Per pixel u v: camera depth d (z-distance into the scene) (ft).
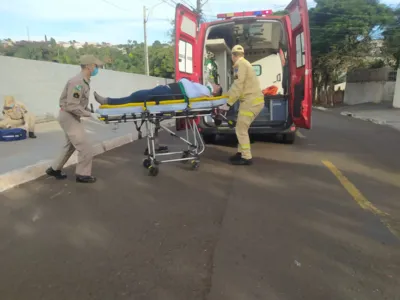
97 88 50.37
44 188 16.66
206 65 29.27
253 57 34.76
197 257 10.06
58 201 14.85
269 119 27.04
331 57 87.92
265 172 18.90
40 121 39.47
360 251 10.27
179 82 18.34
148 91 17.97
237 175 18.37
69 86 16.25
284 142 28.09
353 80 96.78
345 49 85.61
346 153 23.95
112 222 12.59
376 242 10.82
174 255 10.19
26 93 37.63
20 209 13.99
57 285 8.84
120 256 10.19
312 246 10.59
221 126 26.08
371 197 14.78
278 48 33.37
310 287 8.58
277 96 26.63
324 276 9.04
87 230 11.96
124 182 17.46
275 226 12.00
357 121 49.85
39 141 27.12
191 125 24.30
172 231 11.76
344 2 83.71
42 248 10.75
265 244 10.75
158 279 9.01
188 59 27.45
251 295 8.29
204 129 26.35
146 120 18.12
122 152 25.52
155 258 10.05
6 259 10.13
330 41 86.84
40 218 13.06
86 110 16.93
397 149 25.57
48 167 19.65
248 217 12.79
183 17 26.32
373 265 9.53
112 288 8.68
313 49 91.56
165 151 24.25
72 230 11.98
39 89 39.42
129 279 9.04
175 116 18.16
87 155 17.21
